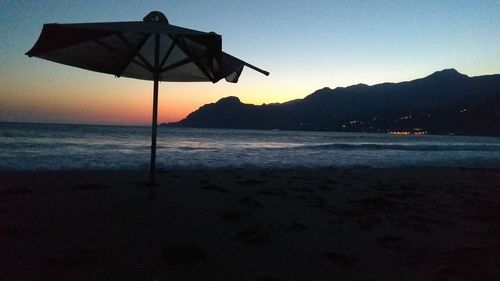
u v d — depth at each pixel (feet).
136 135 203.10
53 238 16.37
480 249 17.97
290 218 22.62
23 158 55.52
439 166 69.92
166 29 16.56
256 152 88.43
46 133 178.70
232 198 26.96
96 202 23.17
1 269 12.89
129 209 21.65
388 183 42.52
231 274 13.74
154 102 21.11
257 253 16.22
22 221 18.70
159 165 53.47
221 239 17.75
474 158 91.25
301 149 104.27
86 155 64.54
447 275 14.46
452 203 30.89
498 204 30.71
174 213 21.48
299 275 14.06
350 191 34.91
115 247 15.66
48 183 31.73
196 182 34.47
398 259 16.35
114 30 14.94
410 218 24.48
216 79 20.49
